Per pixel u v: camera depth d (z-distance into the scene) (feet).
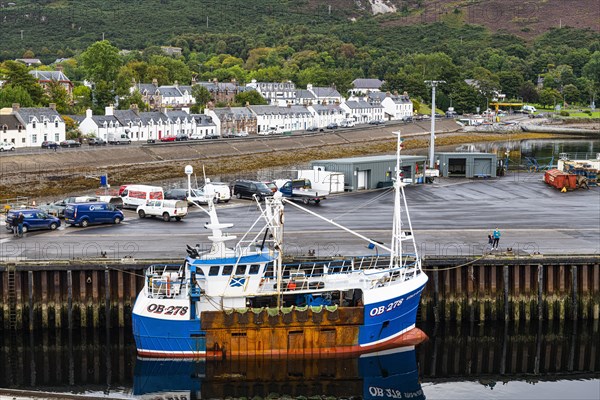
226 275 180.34
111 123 581.12
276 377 179.52
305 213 294.46
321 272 200.34
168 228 259.80
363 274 185.57
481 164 408.05
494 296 209.87
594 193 352.90
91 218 263.29
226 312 177.78
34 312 197.67
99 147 510.99
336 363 183.32
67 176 416.67
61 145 510.99
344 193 350.43
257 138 620.08
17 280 196.03
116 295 199.21
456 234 250.98
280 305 182.80
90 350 193.06
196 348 179.63
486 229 260.62
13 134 510.58
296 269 195.21
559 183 361.30
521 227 264.72
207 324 177.68
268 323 179.01
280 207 184.96
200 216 286.66
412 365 188.75
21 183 389.19
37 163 443.73
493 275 208.85
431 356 194.08
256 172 494.59
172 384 175.01
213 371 179.83
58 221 257.75
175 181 439.63
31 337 196.54
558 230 259.19
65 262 196.44
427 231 256.11
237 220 277.03
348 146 649.20
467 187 370.12
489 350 198.39
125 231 253.65
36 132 525.75
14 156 445.37
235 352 179.83
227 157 540.93
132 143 549.95
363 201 325.42
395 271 194.49
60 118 543.39
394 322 188.03
